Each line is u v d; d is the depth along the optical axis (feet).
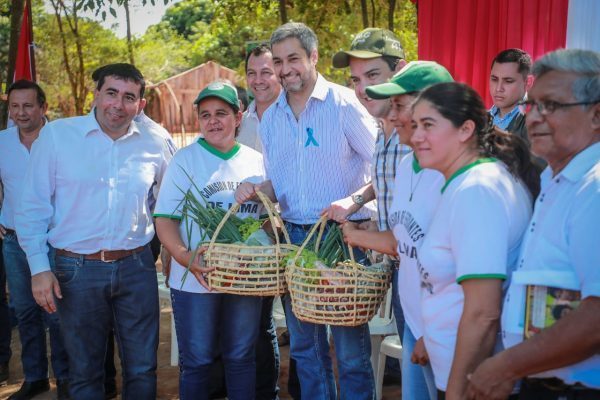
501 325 8.17
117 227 13.89
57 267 13.94
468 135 8.59
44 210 13.80
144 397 14.46
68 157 13.61
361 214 13.89
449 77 10.26
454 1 21.16
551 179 7.92
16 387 18.81
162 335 22.59
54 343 17.26
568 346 7.14
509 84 15.87
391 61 12.84
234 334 13.98
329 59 43.37
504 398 7.71
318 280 11.64
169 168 13.98
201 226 13.26
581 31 16.92
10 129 17.70
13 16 27.25
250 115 19.13
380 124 12.98
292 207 13.97
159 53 95.96
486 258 8.00
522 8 18.60
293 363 16.08
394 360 17.43
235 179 14.08
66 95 66.69
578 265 7.22
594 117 7.55
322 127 13.64
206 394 14.15
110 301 14.21
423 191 9.79
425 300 9.08
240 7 41.47
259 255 12.16
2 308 19.20
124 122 13.83
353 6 41.16
